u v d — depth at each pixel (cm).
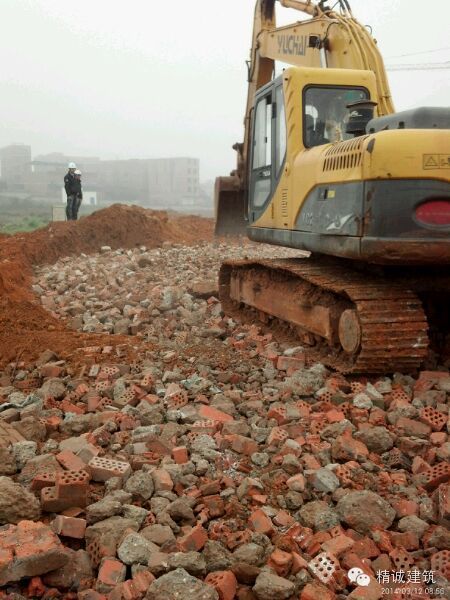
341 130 796
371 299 641
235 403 614
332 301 716
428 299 786
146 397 612
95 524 394
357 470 472
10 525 387
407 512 425
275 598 337
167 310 996
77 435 546
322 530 406
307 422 554
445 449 502
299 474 458
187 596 324
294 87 783
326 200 695
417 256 602
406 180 597
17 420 564
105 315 979
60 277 1320
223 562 362
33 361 750
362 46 862
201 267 1438
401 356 632
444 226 601
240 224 1398
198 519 412
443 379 639
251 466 482
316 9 1038
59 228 1762
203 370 704
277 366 711
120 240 1841
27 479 452
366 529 408
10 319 916
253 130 948
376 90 808
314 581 356
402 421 550
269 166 877
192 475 459
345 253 654
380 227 607
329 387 628
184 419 562
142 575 346
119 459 483
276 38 1097
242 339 842
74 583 356
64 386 670
